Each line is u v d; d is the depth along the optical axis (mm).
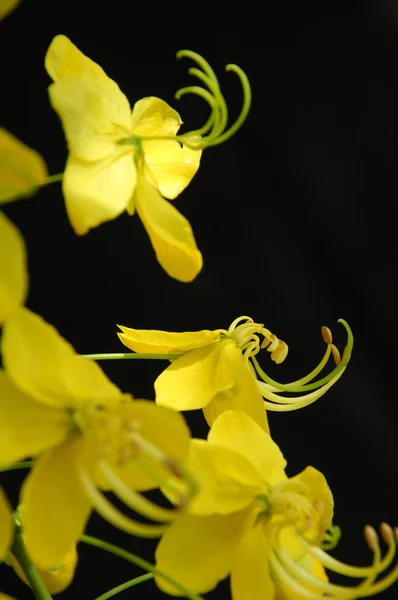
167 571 558
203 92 580
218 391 602
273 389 618
